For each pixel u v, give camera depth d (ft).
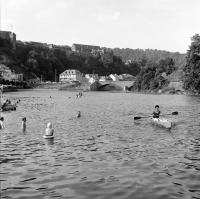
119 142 98.99
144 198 53.11
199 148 89.45
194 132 117.70
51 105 271.90
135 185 59.16
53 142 99.40
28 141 101.09
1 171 68.28
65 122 150.30
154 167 70.38
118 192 55.83
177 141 100.12
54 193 55.67
